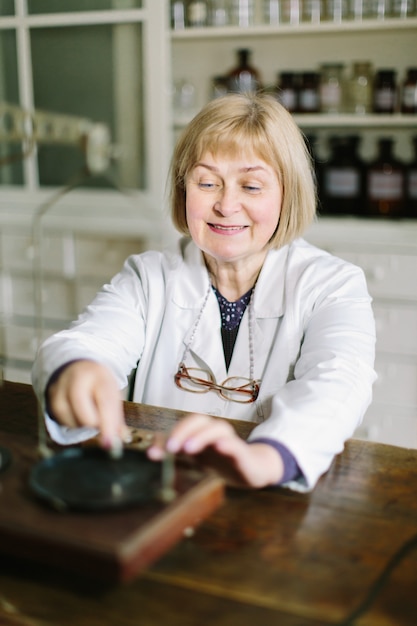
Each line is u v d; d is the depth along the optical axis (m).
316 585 0.62
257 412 1.13
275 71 2.56
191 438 0.71
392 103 2.30
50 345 0.99
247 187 1.08
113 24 2.39
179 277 1.23
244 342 1.17
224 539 0.69
